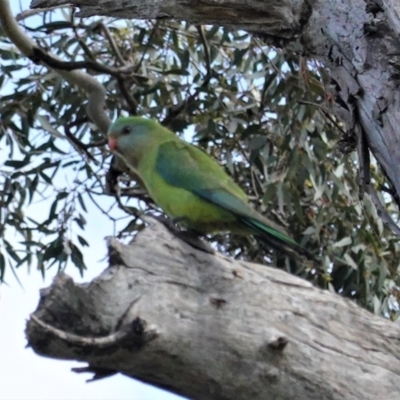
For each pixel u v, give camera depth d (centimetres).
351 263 1089
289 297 554
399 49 541
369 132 557
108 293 489
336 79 591
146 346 484
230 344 516
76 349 466
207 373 516
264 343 522
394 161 538
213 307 519
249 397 530
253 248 1141
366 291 1109
